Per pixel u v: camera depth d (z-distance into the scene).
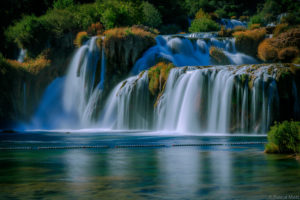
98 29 58.81
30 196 8.33
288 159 14.39
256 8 122.62
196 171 11.68
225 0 124.44
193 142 23.55
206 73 35.53
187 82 36.69
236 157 15.23
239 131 33.00
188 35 61.38
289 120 32.97
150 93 40.81
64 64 52.66
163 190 8.88
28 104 49.06
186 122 35.78
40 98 50.31
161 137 28.83
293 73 33.53
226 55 50.31
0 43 57.28
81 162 14.25
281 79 33.00
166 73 39.66
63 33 53.97
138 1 75.62
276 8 107.50
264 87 32.72
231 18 117.06
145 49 50.47
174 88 38.03
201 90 35.31
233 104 33.28
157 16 86.19
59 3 69.50
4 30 60.12
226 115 33.53
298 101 33.44
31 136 31.98
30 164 13.71
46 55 52.81
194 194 8.42
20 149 20.28
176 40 51.28
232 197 8.09
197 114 35.06
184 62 50.25
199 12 97.50
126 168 12.51
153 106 40.25
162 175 11.01
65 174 11.31
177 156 16.00
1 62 47.25
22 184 9.73
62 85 51.78
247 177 10.45
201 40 52.09
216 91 34.53
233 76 33.62
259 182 9.69
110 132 37.31
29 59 54.09
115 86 48.03
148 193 8.57
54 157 16.11
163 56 49.25
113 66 49.34
